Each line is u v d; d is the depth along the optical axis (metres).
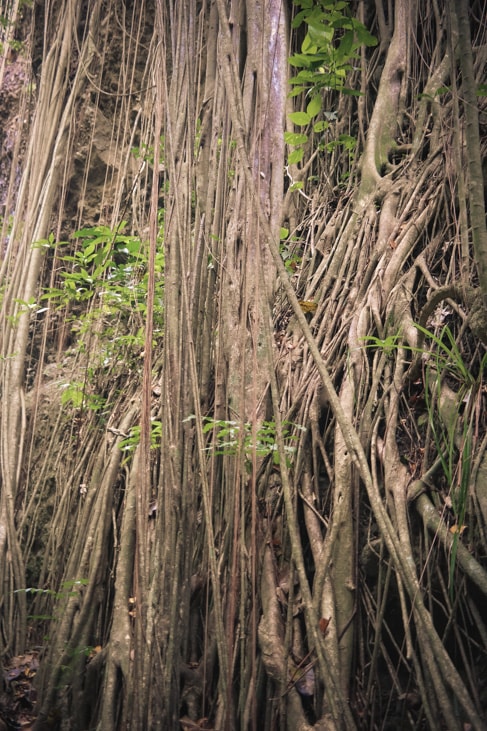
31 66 6.16
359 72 4.73
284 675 2.67
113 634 3.32
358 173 4.23
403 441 3.01
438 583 2.70
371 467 2.94
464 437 2.74
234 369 3.32
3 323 5.22
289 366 3.46
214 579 2.38
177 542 2.66
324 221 4.24
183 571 2.73
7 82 6.76
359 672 2.71
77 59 5.81
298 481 3.10
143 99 5.45
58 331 5.59
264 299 2.24
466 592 2.58
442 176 3.67
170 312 2.71
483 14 4.27
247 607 2.89
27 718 3.48
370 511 2.92
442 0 4.39
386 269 3.50
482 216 2.12
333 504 2.94
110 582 3.73
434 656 2.35
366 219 3.83
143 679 2.54
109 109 5.78
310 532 2.96
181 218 2.69
